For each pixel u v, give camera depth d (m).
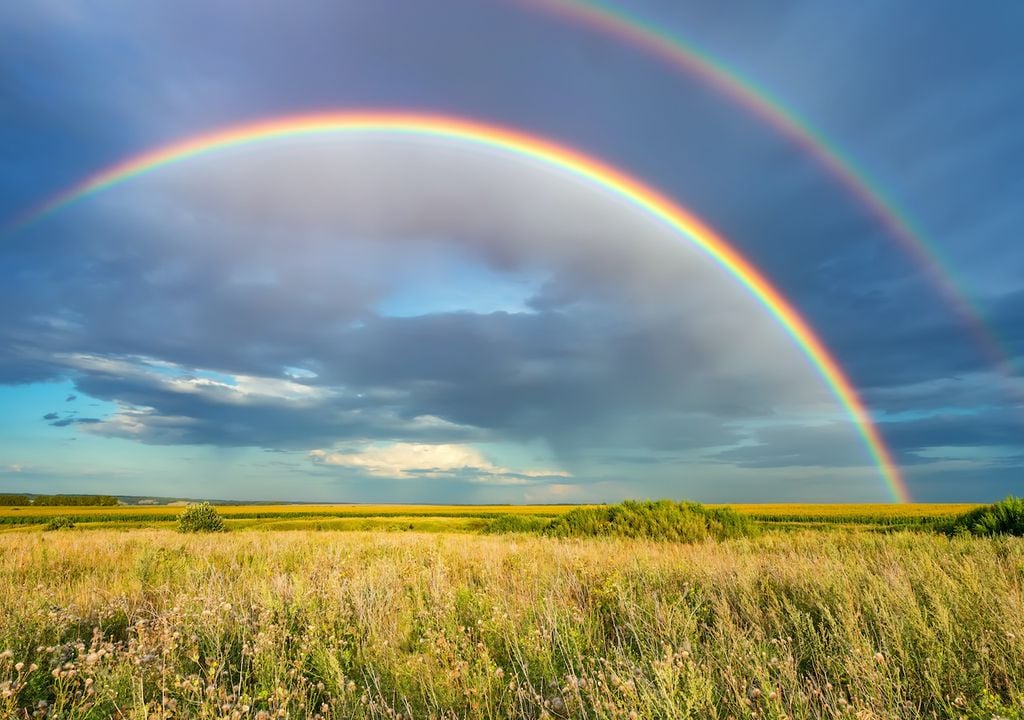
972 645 5.12
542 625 5.76
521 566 9.69
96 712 4.30
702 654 5.13
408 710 4.15
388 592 7.64
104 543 16.25
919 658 4.91
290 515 80.06
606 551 12.43
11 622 6.00
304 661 5.34
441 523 54.16
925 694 4.48
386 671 5.14
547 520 35.81
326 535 22.06
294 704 4.45
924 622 5.42
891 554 10.22
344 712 4.29
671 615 5.95
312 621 6.30
